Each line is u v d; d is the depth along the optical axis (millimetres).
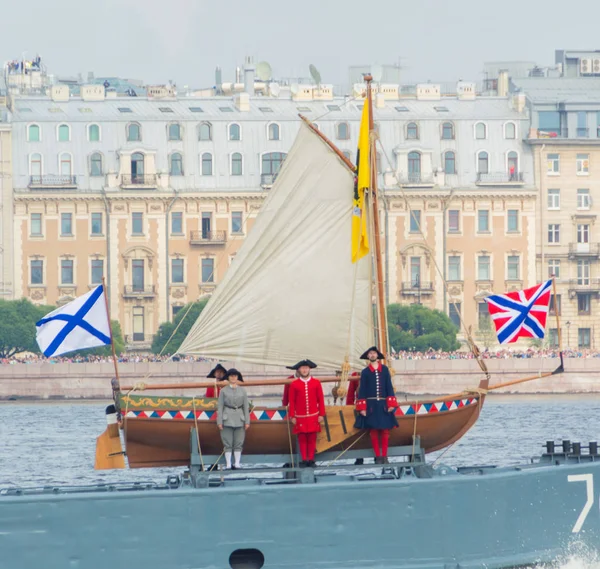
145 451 91062
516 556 90875
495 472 93312
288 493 86562
